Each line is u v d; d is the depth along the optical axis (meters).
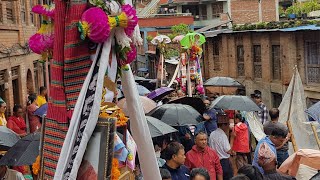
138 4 51.50
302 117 12.50
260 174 6.54
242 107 11.98
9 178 7.51
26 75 19.47
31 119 14.70
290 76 22.34
